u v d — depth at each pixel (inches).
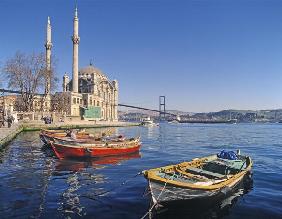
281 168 1000.2
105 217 505.7
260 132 3769.7
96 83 5703.7
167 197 534.6
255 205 584.4
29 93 3181.6
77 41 4594.0
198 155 1325.0
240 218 518.0
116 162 1072.8
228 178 618.2
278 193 669.9
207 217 523.5
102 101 5792.3
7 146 1438.2
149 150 1502.2
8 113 2504.9
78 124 3713.1
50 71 3221.0
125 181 751.1
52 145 1107.9
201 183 563.5
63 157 1110.4
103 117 5905.5
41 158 1122.0
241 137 2706.7
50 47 4328.3
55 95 4475.9
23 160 1074.1
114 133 3147.1
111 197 616.1
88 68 6097.4
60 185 714.8
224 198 614.5
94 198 609.0
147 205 567.8
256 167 1019.3
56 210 535.8
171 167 651.5
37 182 743.1
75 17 4586.6
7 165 973.2
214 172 701.3
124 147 1250.0
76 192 653.9
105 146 1167.0
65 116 3826.3
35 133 2351.1
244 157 877.2
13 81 3090.6
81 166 975.0
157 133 3277.6
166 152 1424.7
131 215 518.0
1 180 758.5
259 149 1632.6
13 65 3095.5
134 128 4722.0
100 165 1000.2
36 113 3144.7
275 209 561.3
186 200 540.7
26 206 555.2
